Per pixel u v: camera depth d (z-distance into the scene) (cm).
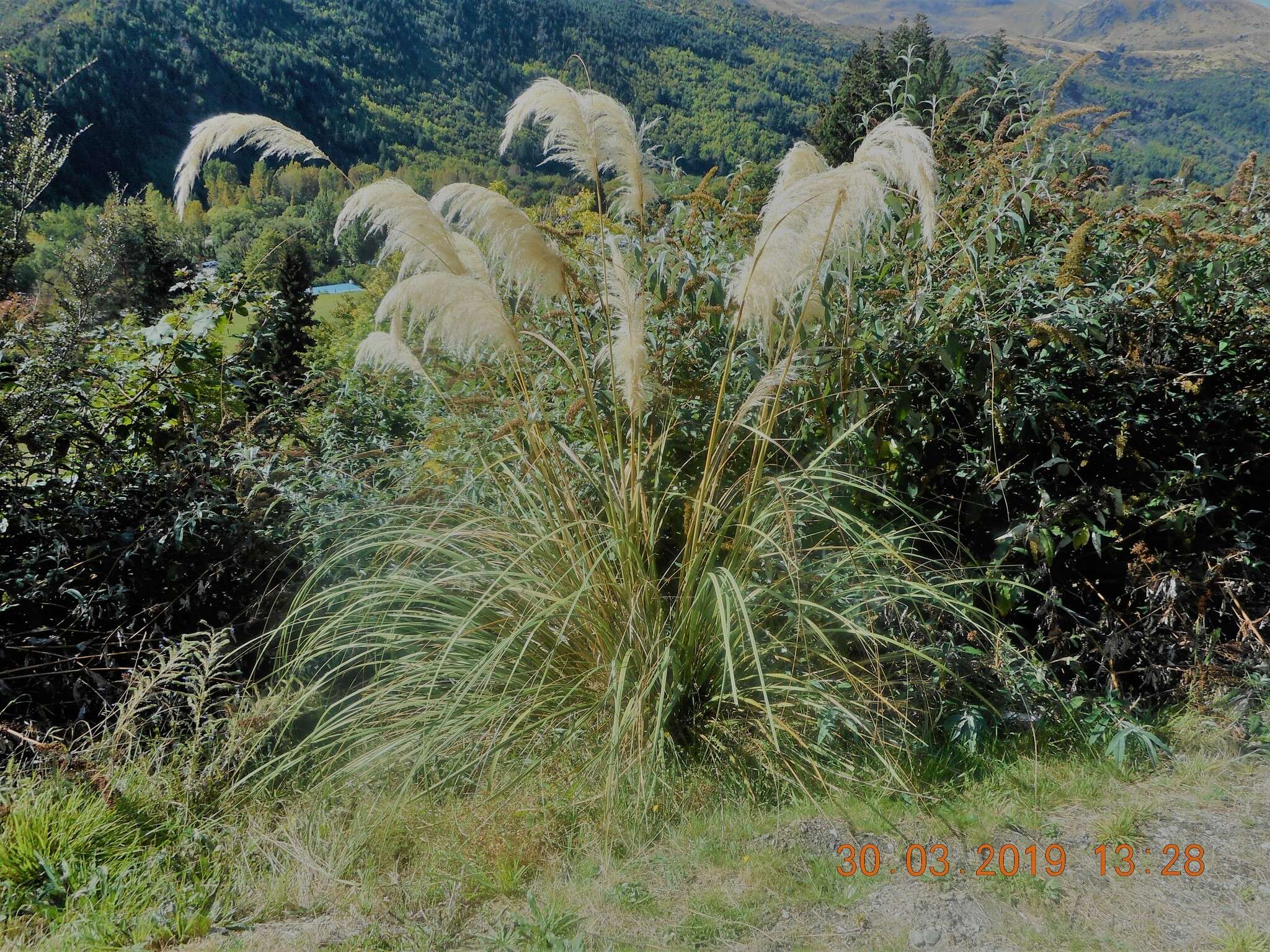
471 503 363
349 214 329
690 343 386
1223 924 220
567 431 369
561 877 254
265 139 336
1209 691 344
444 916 236
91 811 268
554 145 340
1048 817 279
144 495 379
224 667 349
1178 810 280
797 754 298
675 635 312
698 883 248
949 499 382
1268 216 425
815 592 328
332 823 282
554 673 325
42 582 335
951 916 228
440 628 339
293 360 884
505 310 333
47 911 233
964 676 342
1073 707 329
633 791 282
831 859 257
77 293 461
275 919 239
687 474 381
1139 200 452
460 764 302
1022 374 360
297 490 393
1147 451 397
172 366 462
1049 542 339
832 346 355
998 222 369
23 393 358
